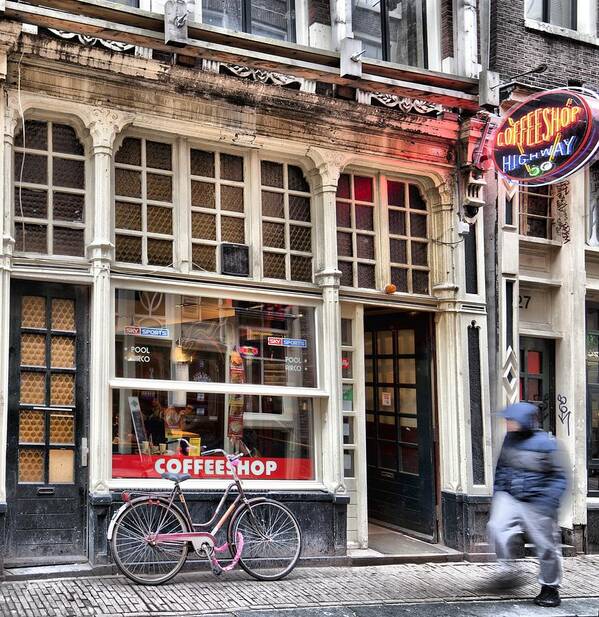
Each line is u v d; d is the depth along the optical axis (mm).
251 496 8430
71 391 8023
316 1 9594
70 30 7574
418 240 9938
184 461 8383
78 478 7922
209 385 8531
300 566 8539
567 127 8875
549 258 10828
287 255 9148
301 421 9055
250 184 9008
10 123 7672
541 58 10789
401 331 10406
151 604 6809
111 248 8016
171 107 8375
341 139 9242
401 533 10156
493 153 9578
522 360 10586
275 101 8766
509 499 7453
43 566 7641
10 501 7648
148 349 8312
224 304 8773
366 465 9969
